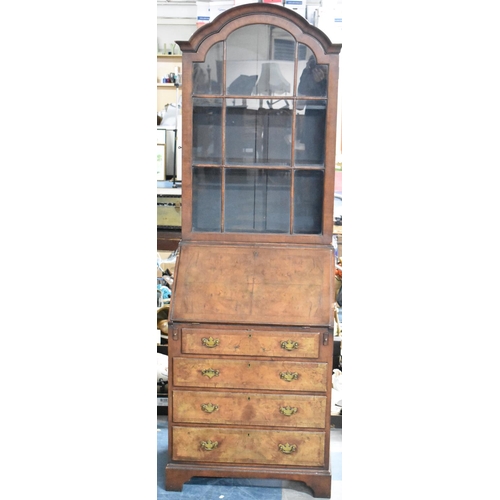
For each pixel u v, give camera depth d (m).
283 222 2.78
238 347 2.55
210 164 2.75
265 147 2.75
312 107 2.72
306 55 2.69
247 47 2.70
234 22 2.67
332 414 3.11
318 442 2.57
